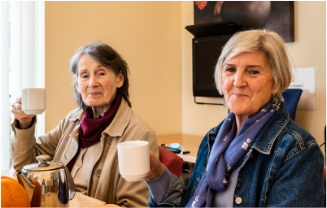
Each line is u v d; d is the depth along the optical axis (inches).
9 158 75.5
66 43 81.9
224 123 39.6
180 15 114.4
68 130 60.2
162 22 108.0
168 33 110.3
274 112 35.3
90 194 49.8
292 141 31.6
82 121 56.2
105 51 54.3
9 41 75.9
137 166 29.5
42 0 78.5
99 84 53.9
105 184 48.3
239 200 32.9
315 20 82.7
